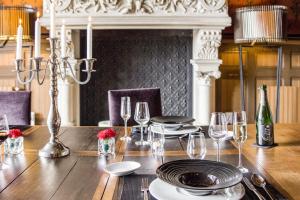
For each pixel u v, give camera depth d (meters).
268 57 4.27
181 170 1.22
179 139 1.97
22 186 1.24
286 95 4.18
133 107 2.75
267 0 4.15
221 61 3.88
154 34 4.17
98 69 4.21
